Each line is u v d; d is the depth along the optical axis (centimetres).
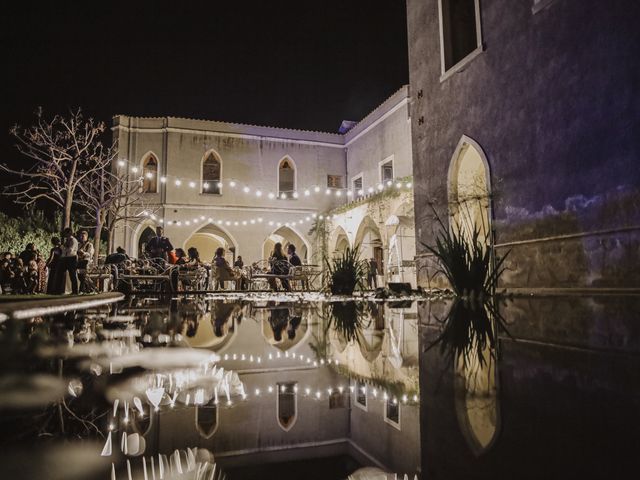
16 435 92
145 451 85
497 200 830
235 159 2256
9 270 1083
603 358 200
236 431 102
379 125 2086
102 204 1828
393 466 82
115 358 195
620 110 595
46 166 1723
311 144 2373
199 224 2180
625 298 523
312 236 2327
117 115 2127
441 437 100
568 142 678
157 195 2145
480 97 895
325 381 162
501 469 79
